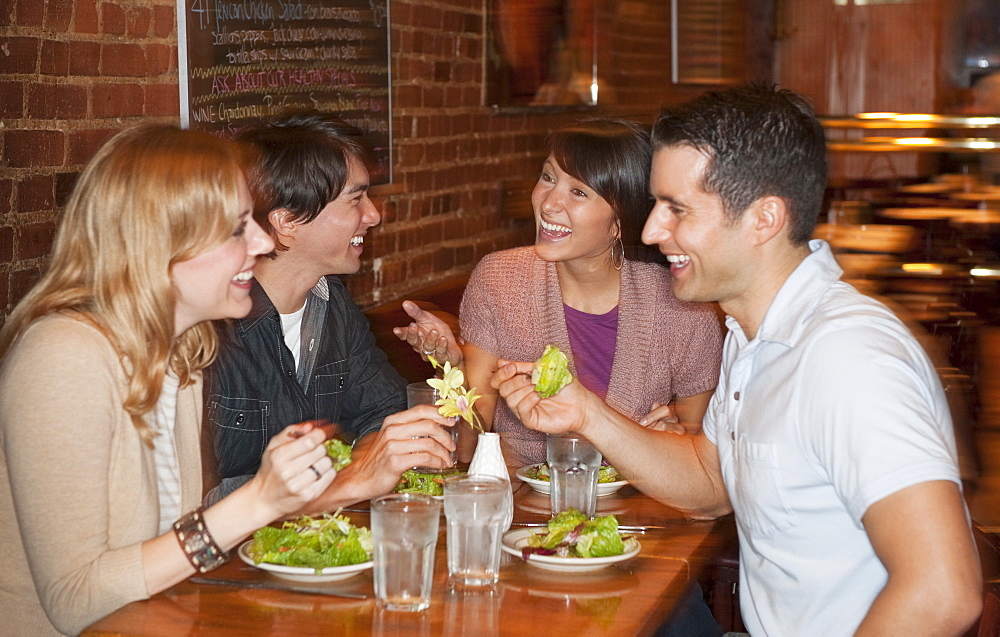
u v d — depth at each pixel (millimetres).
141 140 1572
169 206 1528
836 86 7621
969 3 7258
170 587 1523
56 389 1468
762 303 1554
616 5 5395
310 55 3230
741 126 1461
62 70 2359
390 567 1449
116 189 1538
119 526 1557
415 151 3910
